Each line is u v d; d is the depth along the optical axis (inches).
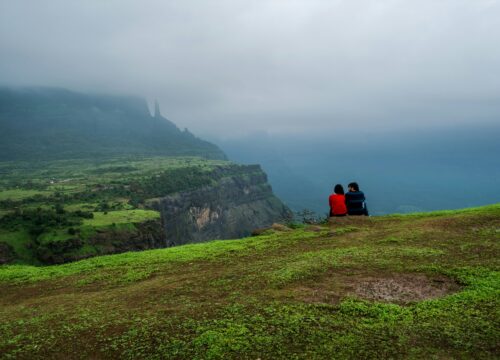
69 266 780.6
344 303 414.6
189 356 326.0
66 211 5541.3
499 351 305.9
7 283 687.7
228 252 759.1
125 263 750.5
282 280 513.3
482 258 555.8
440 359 297.7
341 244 732.7
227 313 409.1
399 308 397.4
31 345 370.6
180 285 541.6
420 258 581.0
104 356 340.2
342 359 304.2
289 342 336.8
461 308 388.8
